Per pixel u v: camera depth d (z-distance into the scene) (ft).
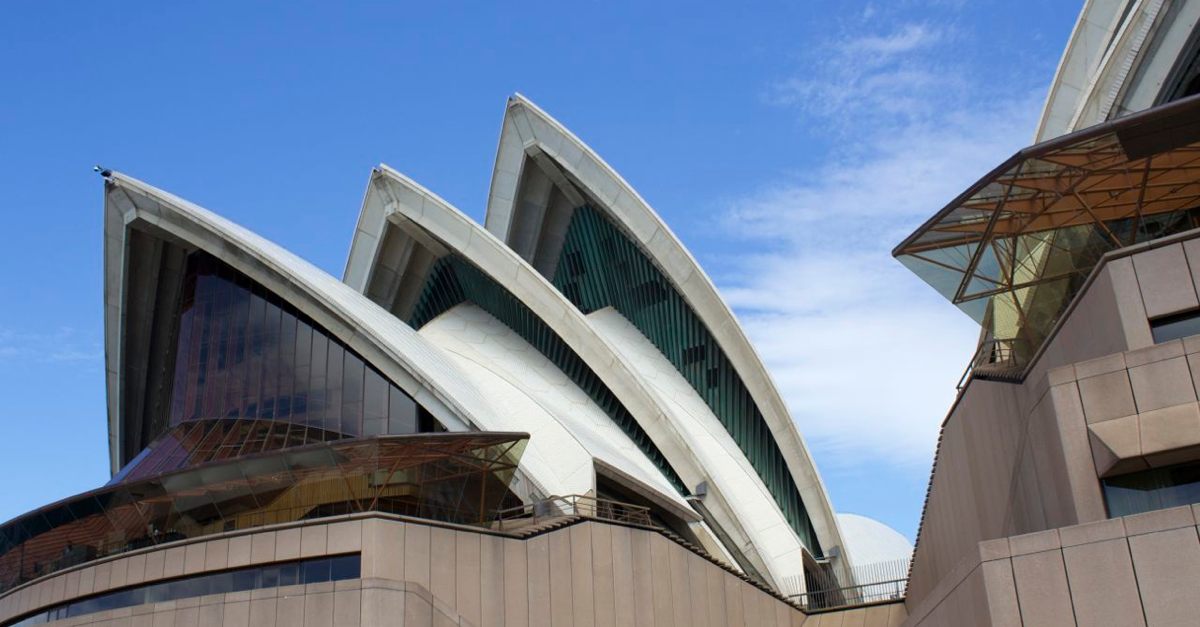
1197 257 64.90
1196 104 62.59
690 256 143.64
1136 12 98.32
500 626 94.99
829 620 124.06
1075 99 114.21
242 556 93.35
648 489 119.24
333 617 84.58
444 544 94.79
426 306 160.86
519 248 157.99
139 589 95.61
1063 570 57.98
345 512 98.53
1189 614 54.24
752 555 128.36
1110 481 63.93
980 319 88.58
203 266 138.31
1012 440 80.18
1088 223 77.46
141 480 100.37
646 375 148.05
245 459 98.37
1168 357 62.95
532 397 130.21
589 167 146.61
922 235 78.23
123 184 130.93
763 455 144.36
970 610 63.62
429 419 122.31
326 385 125.29
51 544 105.60
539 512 108.78
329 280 134.72
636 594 102.47
